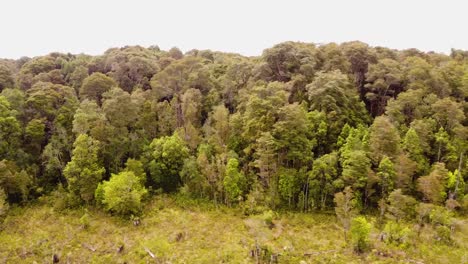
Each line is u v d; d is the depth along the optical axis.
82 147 46.28
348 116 52.34
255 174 48.72
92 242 39.88
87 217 43.66
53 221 44.19
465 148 47.41
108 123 51.69
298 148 45.62
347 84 55.22
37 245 39.03
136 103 54.72
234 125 52.22
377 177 41.75
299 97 57.19
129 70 71.88
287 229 41.56
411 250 35.88
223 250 37.53
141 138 54.16
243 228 42.31
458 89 56.97
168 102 64.62
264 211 44.50
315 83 52.62
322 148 49.66
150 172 50.03
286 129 44.84
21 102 53.06
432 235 38.28
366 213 43.69
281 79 61.44
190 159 49.50
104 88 61.09
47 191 50.31
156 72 72.56
